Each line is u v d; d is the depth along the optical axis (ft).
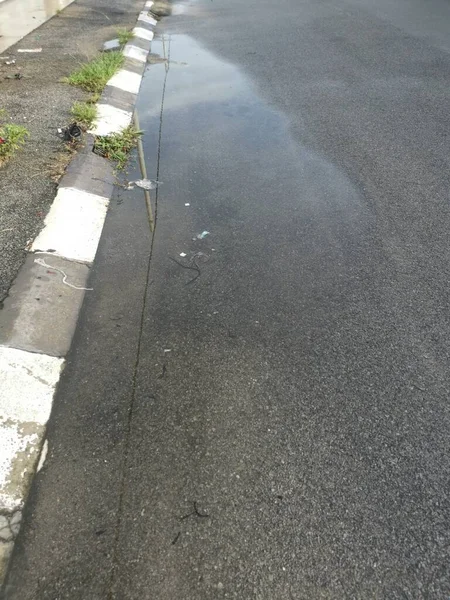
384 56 25.20
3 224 11.12
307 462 6.87
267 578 5.63
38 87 19.31
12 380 7.61
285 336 8.96
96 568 5.67
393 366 8.39
